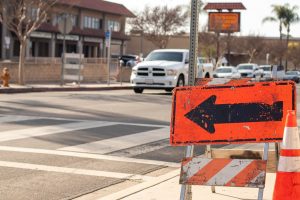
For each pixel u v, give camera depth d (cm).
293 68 10412
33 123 1522
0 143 1197
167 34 7688
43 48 6688
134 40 9294
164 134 1402
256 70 5519
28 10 3519
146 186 838
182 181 626
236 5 7494
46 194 809
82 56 3606
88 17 7488
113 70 4344
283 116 611
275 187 597
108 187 865
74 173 946
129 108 2050
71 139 1271
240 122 623
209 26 7581
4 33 6047
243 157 788
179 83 2955
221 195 777
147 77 2920
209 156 782
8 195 795
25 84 3322
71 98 2420
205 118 634
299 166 586
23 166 981
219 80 795
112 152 1142
